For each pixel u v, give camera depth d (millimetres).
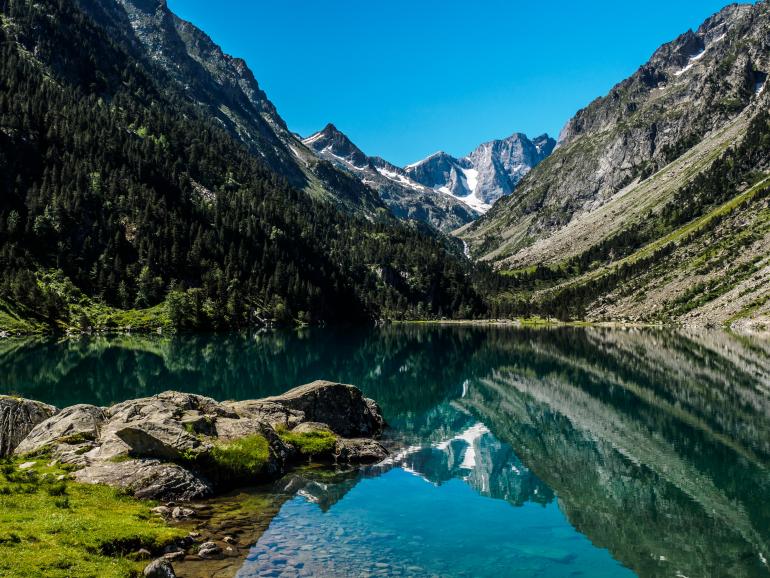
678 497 29844
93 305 151375
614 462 37188
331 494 28891
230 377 75562
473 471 34844
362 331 191875
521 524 25406
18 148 180000
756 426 46562
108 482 25547
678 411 53094
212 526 22953
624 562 21375
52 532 18172
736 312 170875
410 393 68562
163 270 175500
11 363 81875
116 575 16016
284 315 193000
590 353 110625
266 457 31328
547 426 49594
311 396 43844
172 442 29031
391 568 19719
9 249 144750
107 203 181500
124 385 66312
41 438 30172
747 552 22750
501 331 196625
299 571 18797
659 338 142125
